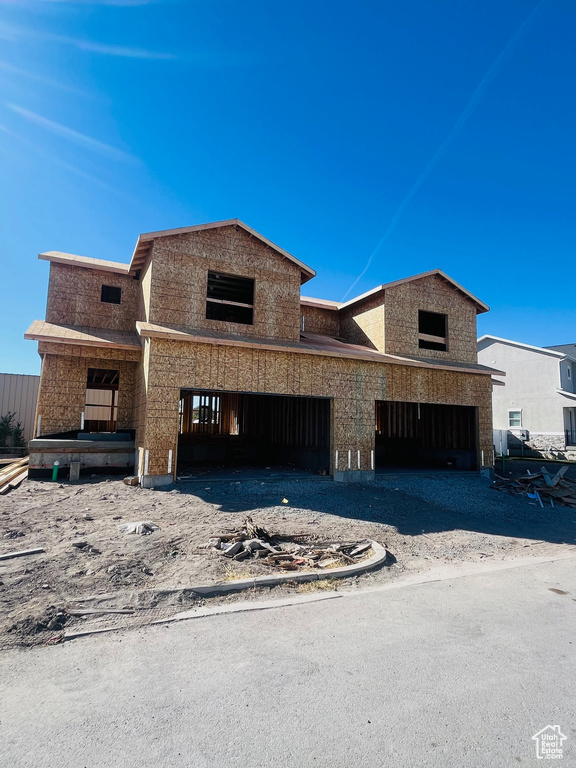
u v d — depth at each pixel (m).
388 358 14.73
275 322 14.27
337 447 13.84
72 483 11.38
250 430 19.92
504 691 3.36
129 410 14.96
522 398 28.19
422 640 4.23
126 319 16.55
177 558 6.32
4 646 3.92
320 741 2.72
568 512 12.99
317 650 3.97
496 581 6.34
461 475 16.30
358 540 8.00
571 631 4.54
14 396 19.72
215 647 4.00
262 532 7.48
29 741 2.67
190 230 13.01
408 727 2.88
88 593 5.05
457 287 17.70
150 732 2.77
